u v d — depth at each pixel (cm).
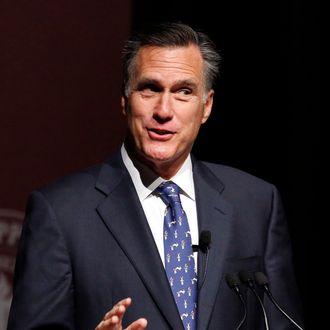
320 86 1380
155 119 812
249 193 905
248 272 799
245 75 1375
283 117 1382
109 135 1273
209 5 1354
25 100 1240
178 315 795
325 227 1400
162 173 855
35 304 791
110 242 820
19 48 1236
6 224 1236
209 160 1381
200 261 829
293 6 1372
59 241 811
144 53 821
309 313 1402
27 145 1242
